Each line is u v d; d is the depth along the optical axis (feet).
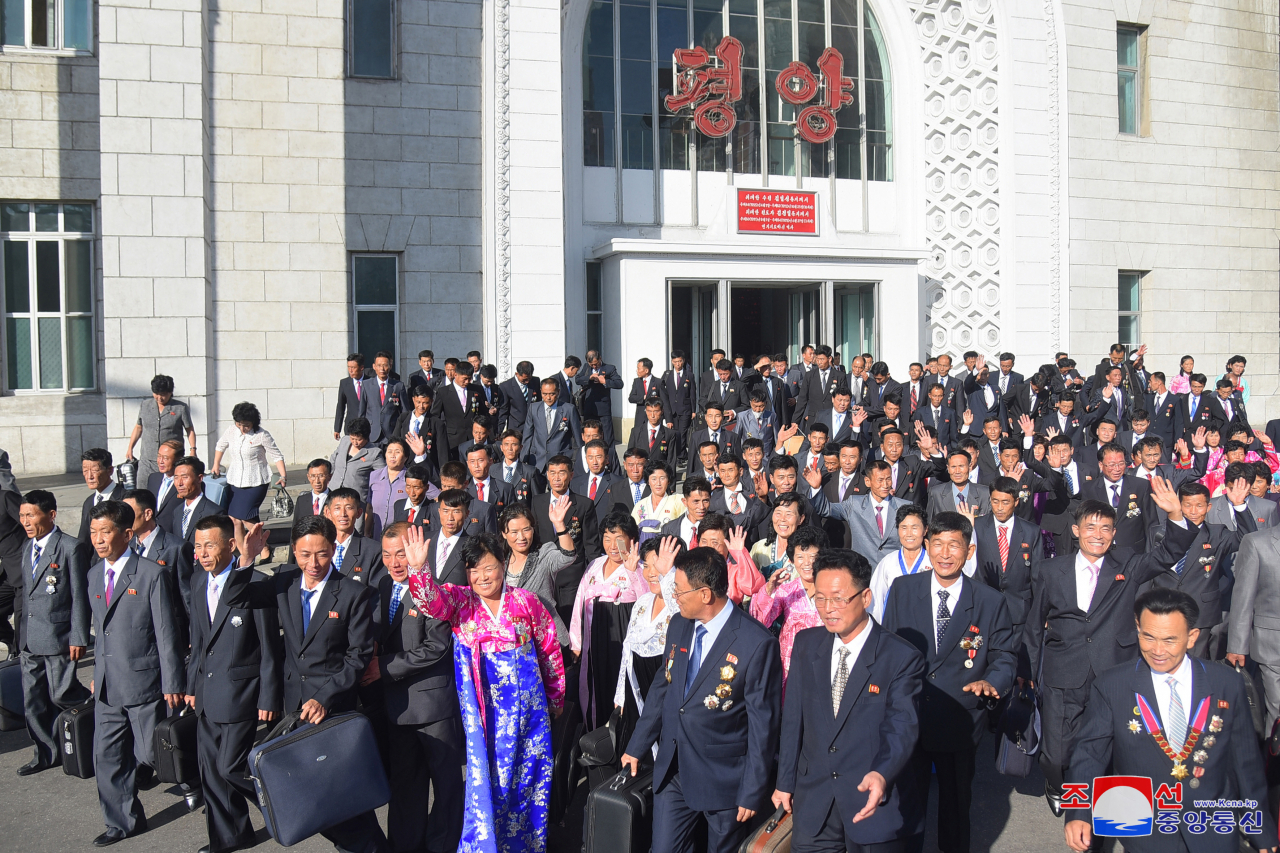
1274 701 19.42
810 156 64.59
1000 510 21.58
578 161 59.06
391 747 17.13
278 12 51.26
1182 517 21.63
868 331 62.39
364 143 52.54
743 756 14.97
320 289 52.13
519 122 51.65
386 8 53.31
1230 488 25.16
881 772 13.20
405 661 16.43
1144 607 13.04
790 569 19.89
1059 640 18.38
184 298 40.96
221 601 17.33
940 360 48.21
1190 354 66.59
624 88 60.70
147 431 33.91
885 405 42.88
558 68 52.03
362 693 17.42
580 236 59.21
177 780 18.24
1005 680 16.14
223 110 50.60
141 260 40.50
